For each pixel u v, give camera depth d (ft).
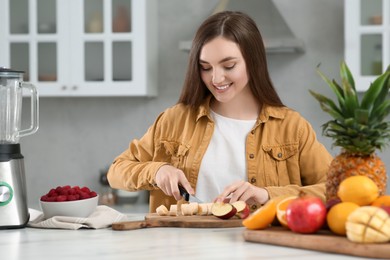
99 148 14.83
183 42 13.33
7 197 6.22
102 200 14.10
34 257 4.74
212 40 7.06
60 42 13.56
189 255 4.69
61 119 14.93
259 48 7.38
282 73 14.12
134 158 8.20
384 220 4.58
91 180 14.85
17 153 6.40
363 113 5.24
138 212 13.07
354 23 12.54
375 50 12.52
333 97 13.92
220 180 7.69
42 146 14.98
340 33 13.91
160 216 6.51
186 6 14.53
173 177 6.64
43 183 15.01
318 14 13.99
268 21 13.09
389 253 4.45
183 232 5.81
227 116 7.86
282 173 7.66
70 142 14.92
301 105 14.07
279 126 7.70
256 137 7.71
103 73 13.52
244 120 7.82
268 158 7.64
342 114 5.52
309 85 14.03
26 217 6.33
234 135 7.75
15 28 13.73
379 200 5.16
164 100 14.61
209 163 7.71
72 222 6.17
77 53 13.55
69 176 14.93
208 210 6.55
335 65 13.93
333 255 4.66
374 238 4.55
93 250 4.96
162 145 7.99
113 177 7.70
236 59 7.08
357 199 5.14
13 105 6.48
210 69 7.22
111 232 5.89
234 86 7.21
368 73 12.56
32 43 13.64
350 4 12.54
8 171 6.24
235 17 7.22
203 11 14.48
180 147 7.87
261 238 5.16
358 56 12.55
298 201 5.02
